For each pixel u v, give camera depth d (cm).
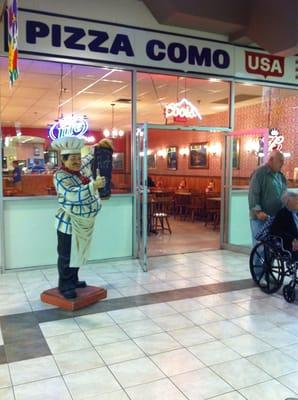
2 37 443
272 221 391
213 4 511
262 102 764
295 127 744
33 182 490
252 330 309
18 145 515
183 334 302
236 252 593
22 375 243
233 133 603
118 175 545
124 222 542
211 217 941
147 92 659
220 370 249
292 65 648
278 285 387
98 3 491
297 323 323
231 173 611
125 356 267
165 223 920
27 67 532
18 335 299
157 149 1247
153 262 529
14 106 914
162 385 232
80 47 485
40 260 494
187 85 614
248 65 606
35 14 457
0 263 472
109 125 981
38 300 374
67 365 255
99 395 223
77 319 330
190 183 1097
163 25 532
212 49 571
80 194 342
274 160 427
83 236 353
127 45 512
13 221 476
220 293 398
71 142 349
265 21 529
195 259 547
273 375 244
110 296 386
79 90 737
